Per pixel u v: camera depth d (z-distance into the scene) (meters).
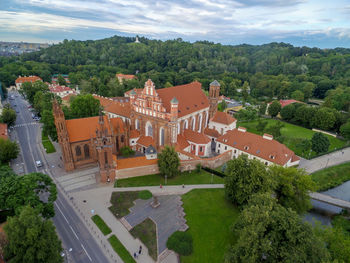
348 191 75.56
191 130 89.38
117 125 85.62
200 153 87.06
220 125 101.88
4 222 50.72
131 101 88.50
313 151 97.88
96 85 190.75
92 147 77.81
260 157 78.62
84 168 77.44
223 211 59.84
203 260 46.28
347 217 63.38
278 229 38.59
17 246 36.03
